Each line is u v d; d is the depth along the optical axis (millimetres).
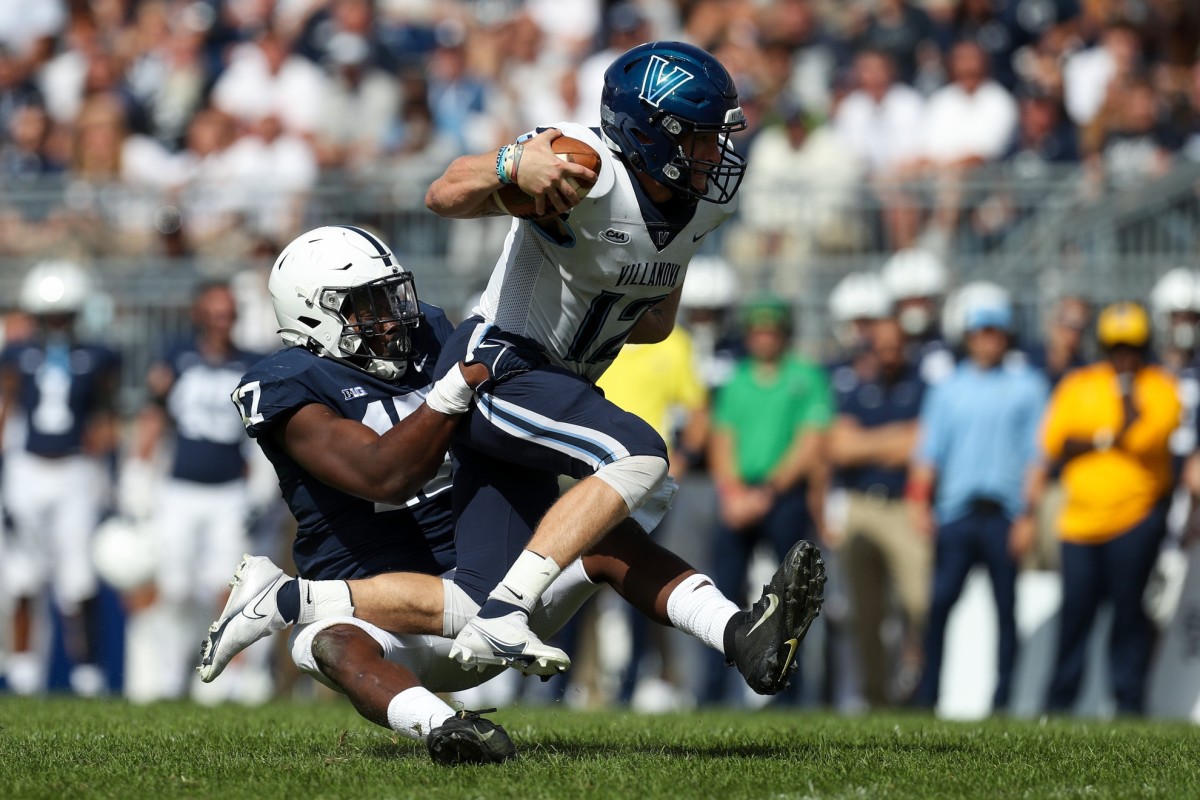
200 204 39094
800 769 13586
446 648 14953
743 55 43531
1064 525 29547
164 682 33125
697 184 14242
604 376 30422
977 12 41656
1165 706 30219
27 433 34688
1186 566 30281
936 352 32188
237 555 32875
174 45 48250
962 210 35344
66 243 39812
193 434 32875
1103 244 34438
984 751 15242
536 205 13719
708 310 33156
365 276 15273
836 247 35688
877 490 31422
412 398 15602
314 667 14547
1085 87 41625
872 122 39750
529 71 44750
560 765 13609
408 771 13328
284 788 12562
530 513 14992
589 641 31703
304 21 45625
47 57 50219
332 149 42688
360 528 15594
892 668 32688
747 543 31359
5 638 35844
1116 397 29172
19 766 13992
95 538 34781
